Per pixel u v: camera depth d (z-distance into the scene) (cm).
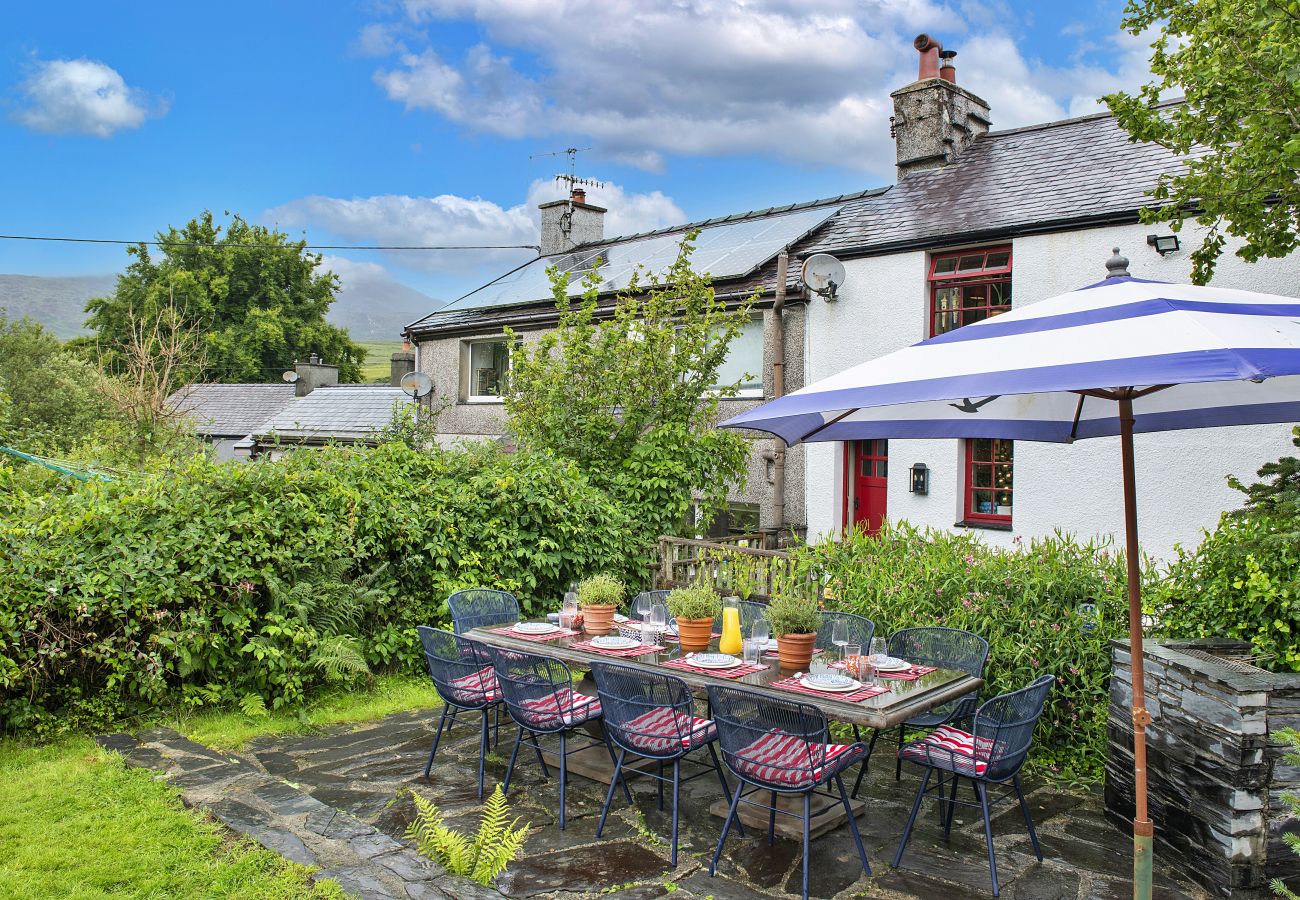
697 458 1009
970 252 1064
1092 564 604
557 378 1050
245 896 370
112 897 373
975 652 518
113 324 3566
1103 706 543
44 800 473
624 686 462
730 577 926
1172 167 999
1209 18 589
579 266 1686
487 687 537
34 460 908
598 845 452
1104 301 349
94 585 584
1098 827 480
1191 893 408
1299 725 398
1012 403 523
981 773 412
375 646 746
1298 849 316
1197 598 510
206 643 637
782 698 430
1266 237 634
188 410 1686
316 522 717
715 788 537
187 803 473
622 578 953
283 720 646
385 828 467
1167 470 892
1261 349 275
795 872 424
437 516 793
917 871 425
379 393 2214
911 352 377
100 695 602
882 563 683
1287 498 504
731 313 1138
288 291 3856
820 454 1152
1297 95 541
